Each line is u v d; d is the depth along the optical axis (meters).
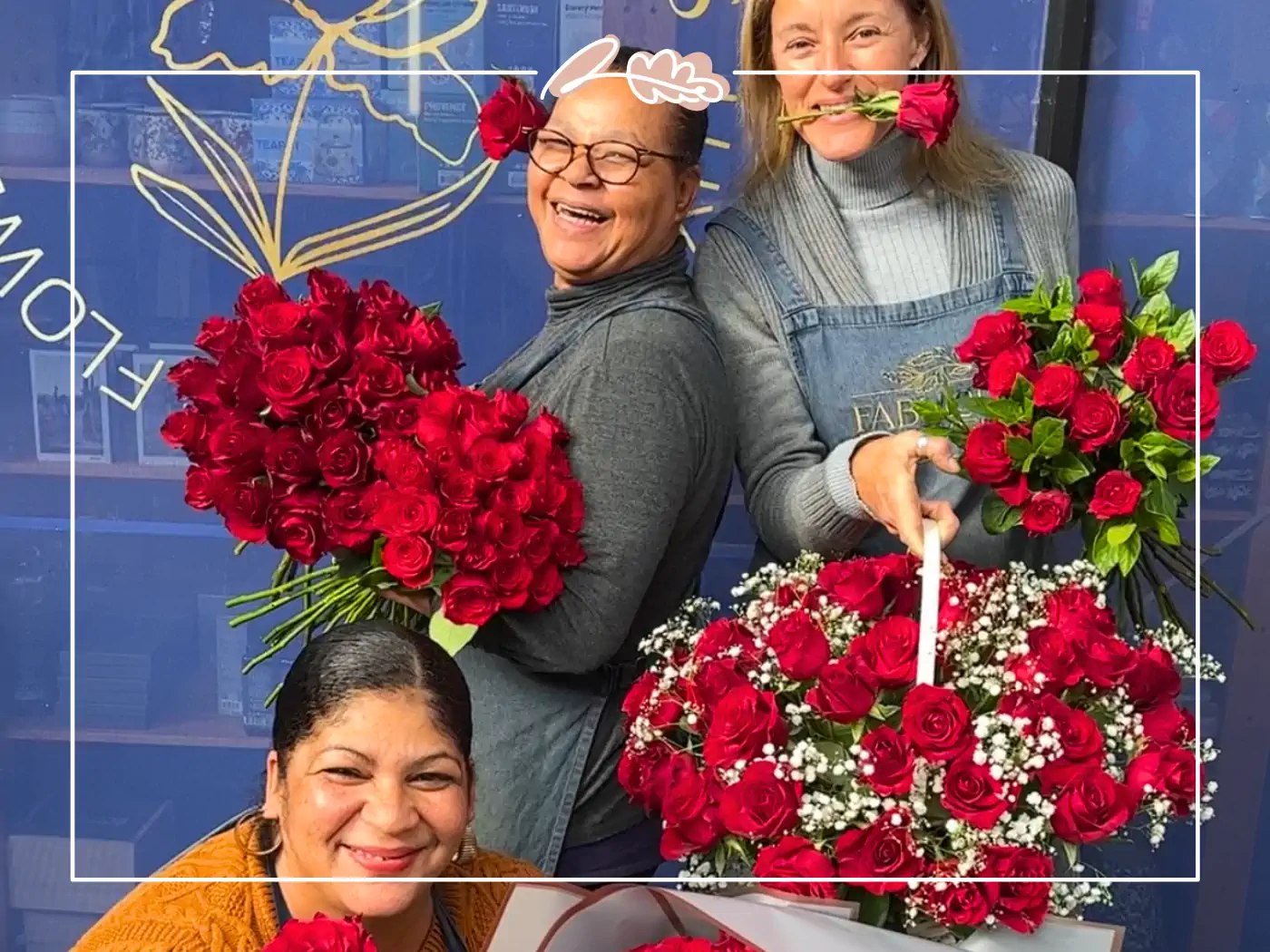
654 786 0.88
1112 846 1.45
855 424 1.15
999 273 1.16
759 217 1.19
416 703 0.85
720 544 1.40
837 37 1.09
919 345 1.14
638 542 0.96
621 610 0.97
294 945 0.75
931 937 0.81
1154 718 0.86
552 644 0.99
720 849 0.84
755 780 0.80
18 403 1.47
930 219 1.17
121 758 1.52
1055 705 0.80
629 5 1.33
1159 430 0.99
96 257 1.43
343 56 1.35
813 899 0.77
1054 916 0.80
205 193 1.40
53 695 1.55
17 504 1.50
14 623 1.52
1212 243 1.40
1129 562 0.97
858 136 1.11
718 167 1.34
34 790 1.56
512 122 1.03
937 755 0.77
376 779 0.84
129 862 1.51
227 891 0.88
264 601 1.48
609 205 1.01
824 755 0.83
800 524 1.09
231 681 1.51
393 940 0.90
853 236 1.17
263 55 1.36
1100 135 1.36
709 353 1.03
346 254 1.40
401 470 0.92
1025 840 0.78
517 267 1.39
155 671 1.51
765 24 1.16
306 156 1.38
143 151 1.39
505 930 0.76
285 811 0.86
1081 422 0.96
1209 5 1.33
